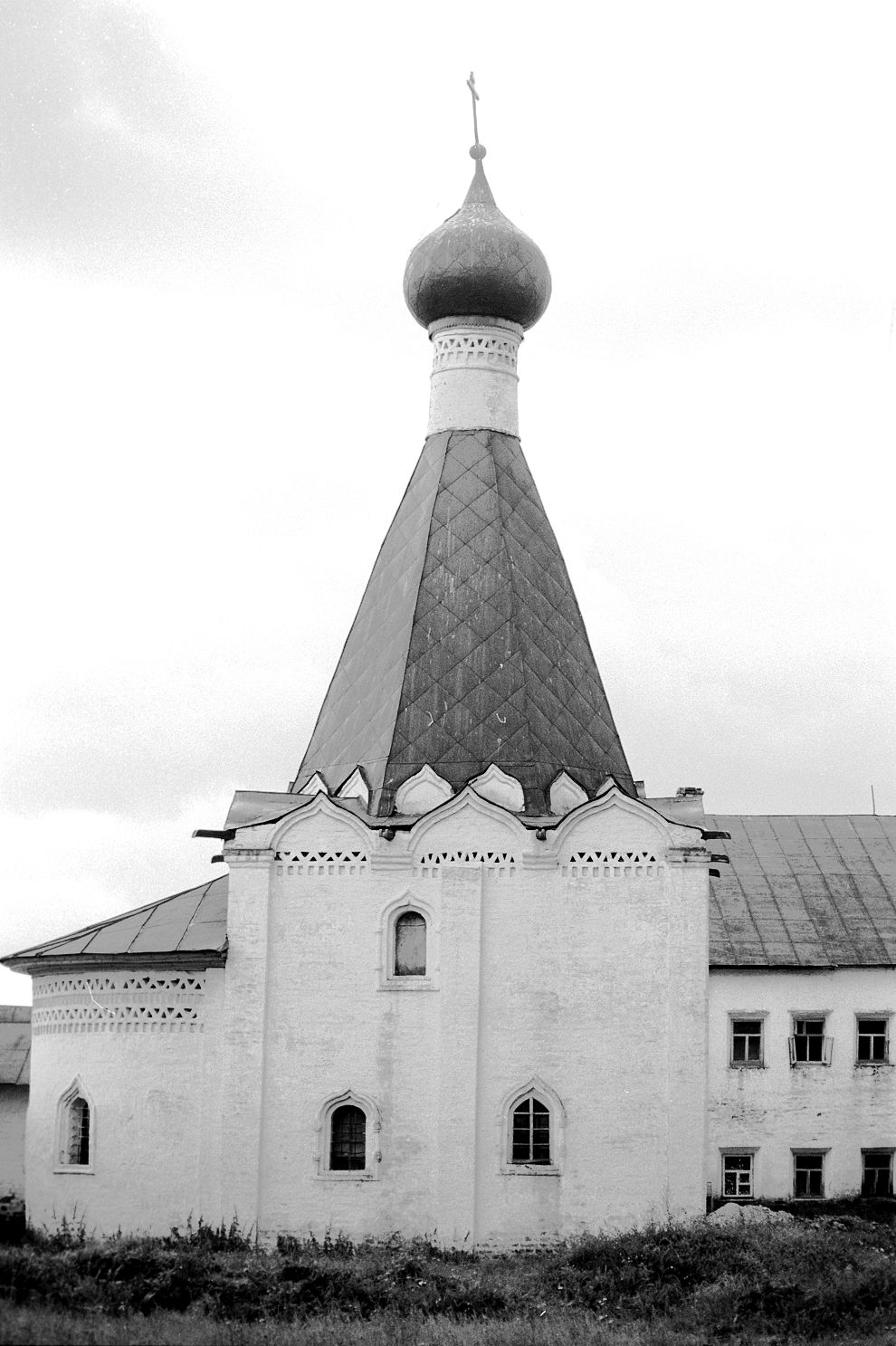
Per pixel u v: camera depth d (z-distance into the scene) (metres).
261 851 38.47
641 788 44.03
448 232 43.00
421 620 40.62
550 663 40.81
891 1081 54.09
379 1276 31.97
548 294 43.78
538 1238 37.44
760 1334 29.33
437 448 42.91
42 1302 28.81
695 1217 37.41
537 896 38.41
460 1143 37.50
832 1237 35.53
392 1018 37.97
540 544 42.16
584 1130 37.78
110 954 38.72
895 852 58.72
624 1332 29.17
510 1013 38.06
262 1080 37.81
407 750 39.50
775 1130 53.72
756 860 58.16
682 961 38.19
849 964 54.28
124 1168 38.41
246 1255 33.56
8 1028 48.06
